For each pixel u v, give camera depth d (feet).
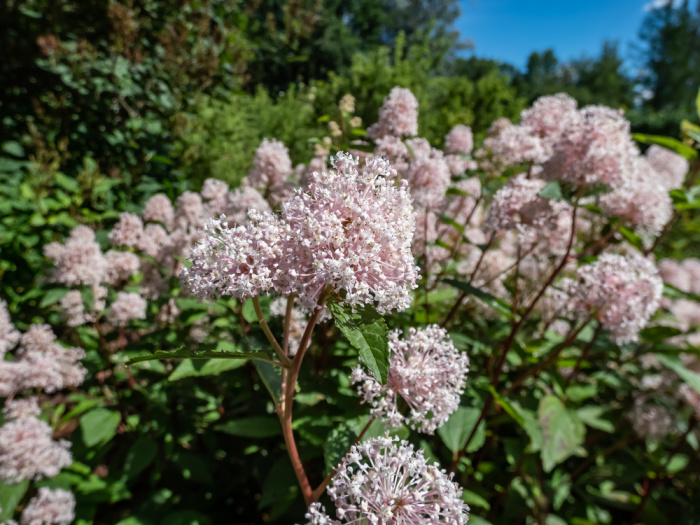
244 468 13.12
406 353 6.72
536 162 12.57
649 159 19.67
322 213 5.07
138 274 14.93
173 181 25.89
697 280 20.80
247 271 5.16
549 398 10.82
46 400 16.62
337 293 5.57
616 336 9.88
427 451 9.45
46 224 19.45
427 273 12.43
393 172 5.51
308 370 10.96
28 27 26.50
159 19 29.55
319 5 40.29
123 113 26.43
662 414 12.60
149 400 12.78
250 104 35.91
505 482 12.59
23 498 11.33
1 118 24.64
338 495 5.58
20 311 17.67
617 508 14.69
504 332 14.20
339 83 37.83
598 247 12.98
